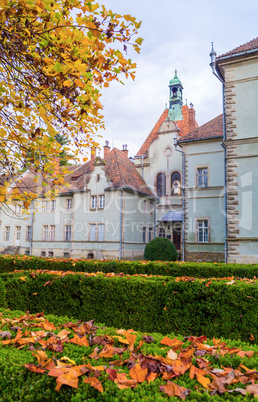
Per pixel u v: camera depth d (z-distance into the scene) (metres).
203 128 25.19
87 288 6.50
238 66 17.30
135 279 6.26
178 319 5.56
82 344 3.07
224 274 11.38
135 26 3.46
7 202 5.93
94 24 3.24
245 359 2.77
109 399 2.08
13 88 4.81
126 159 34.12
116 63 3.80
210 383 2.29
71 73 3.79
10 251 36.03
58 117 4.81
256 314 5.10
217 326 5.29
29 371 2.46
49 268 13.73
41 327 3.75
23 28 3.66
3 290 6.18
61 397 2.24
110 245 27.88
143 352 2.83
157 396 2.08
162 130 33.84
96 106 3.92
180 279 5.84
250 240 15.97
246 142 16.64
